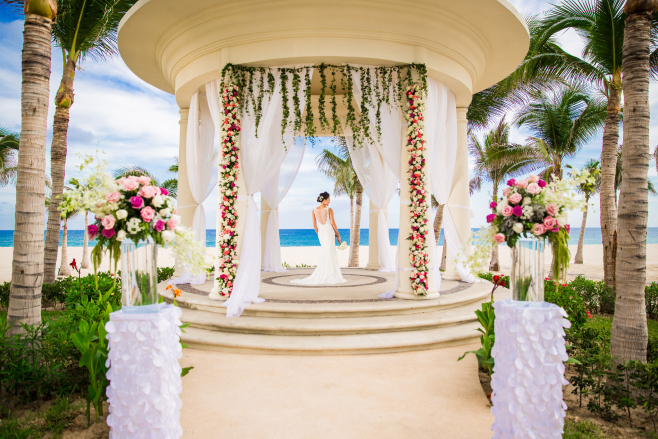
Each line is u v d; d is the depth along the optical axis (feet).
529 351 8.75
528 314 8.82
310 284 27.78
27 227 12.86
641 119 12.59
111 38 31.35
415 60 21.30
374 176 34.65
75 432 10.41
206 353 16.97
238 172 21.49
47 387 12.26
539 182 9.79
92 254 9.53
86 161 9.46
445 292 24.07
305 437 10.16
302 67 21.39
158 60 25.95
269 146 21.57
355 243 61.31
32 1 12.88
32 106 12.94
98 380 11.28
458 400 12.38
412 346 17.07
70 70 28.27
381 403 12.14
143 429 8.52
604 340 14.73
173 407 9.02
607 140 31.09
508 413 8.92
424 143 21.53
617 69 29.37
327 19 20.02
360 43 20.42
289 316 19.47
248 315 20.01
